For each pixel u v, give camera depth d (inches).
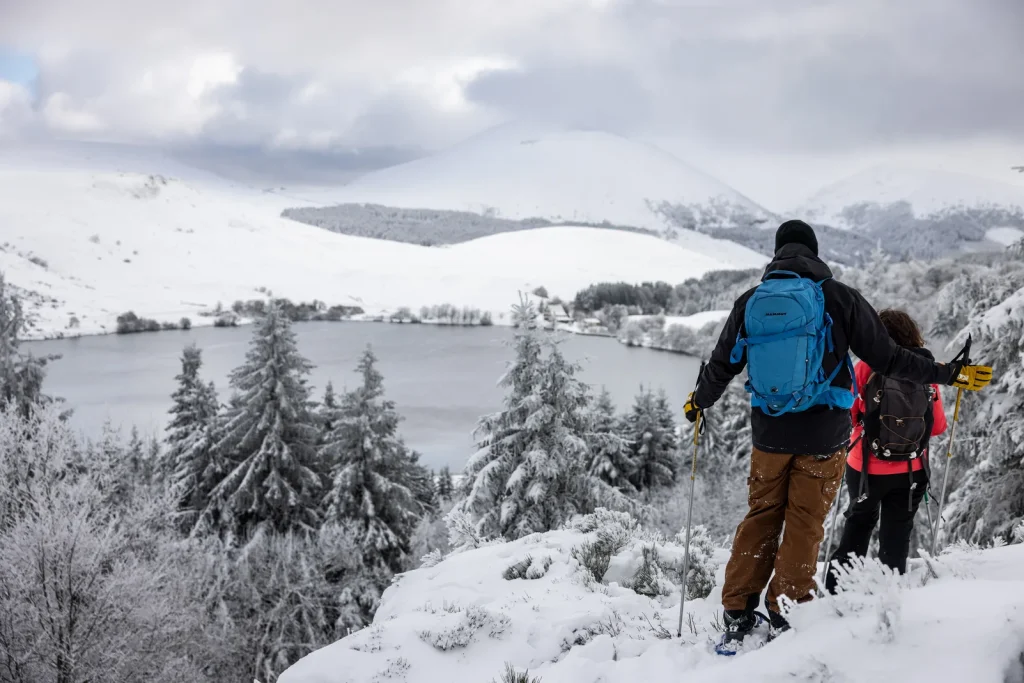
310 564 798.5
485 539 366.0
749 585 141.5
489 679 166.7
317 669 172.6
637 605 207.9
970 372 135.5
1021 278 534.3
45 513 522.0
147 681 563.2
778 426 133.2
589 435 757.3
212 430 992.2
